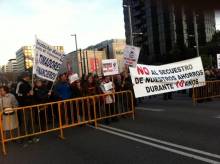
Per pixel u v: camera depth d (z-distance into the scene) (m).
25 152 7.85
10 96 9.14
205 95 16.03
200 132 8.73
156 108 14.83
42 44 9.84
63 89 11.48
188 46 59.56
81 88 12.23
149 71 13.87
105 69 14.91
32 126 8.97
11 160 7.16
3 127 8.47
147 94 13.71
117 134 9.23
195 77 15.08
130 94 12.18
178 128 9.52
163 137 8.39
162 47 66.81
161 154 6.69
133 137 8.65
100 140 8.59
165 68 14.41
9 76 63.06
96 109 11.30
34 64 9.77
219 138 7.87
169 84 14.34
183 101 17.00
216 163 5.85
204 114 11.90
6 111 8.44
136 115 12.88
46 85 11.19
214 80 17.05
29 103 9.34
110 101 11.29
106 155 6.93
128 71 14.38
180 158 6.30
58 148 8.00
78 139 8.95
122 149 7.38
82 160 6.66
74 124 9.95
